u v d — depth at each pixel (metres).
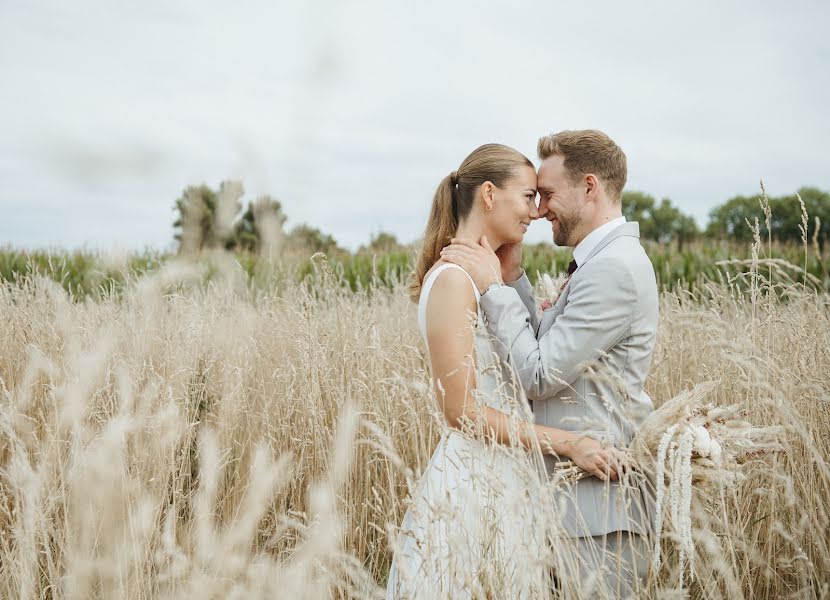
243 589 1.78
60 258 6.87
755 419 2.61
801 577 2.20
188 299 4.01
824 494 2.42
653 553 2.02
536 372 2.17
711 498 2.14
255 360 3.72
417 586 1.86
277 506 2.75
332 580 1.89
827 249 8.80
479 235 2.52
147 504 2.05
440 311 2.29
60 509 2.44
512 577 1.83
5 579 2.10
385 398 3.01
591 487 2.19
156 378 2.94
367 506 2.70
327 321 3.85
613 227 2.36
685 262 9.26
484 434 2.17
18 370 3.24
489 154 2.51
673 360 3.43
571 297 2.25
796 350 2.79
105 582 1.93
